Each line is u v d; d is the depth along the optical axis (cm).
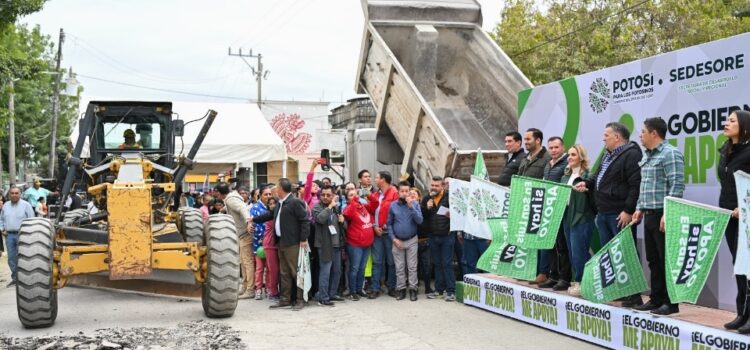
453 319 836
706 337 568
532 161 853
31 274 776
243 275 1069
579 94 882
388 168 1498
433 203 984
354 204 984
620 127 711
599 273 691
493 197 876
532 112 980
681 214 594
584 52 2069
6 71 1575
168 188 889
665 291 648
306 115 4834
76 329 793
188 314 888
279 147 1888
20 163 4247
